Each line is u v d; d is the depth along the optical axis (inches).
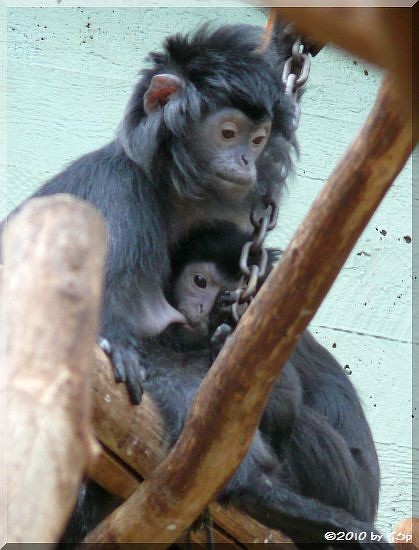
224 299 316.8
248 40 346.0
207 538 254.7
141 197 329.4
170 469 243.9
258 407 231.9
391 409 469.4
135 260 317.4
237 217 356.2
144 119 337.4
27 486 140.7
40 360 148.2
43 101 450.6
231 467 241.1
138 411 266.5
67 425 145.3
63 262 156.3
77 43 462.6
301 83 337.4
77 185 329.7
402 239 496.7
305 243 212.4
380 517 451.5
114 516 253.6
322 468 338.3
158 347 326.3
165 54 347.6
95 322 155.8
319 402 371.9
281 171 356.5
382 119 197.0
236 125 336.2
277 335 221.3
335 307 475.5
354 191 204.1
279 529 284.0
